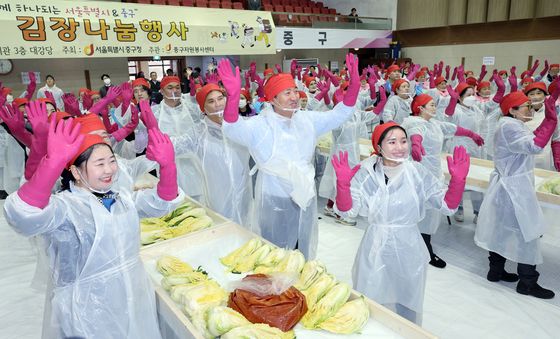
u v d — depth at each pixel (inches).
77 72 366.3
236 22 304.2
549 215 148.7
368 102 214.1
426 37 467.2
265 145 87.2
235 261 70.5
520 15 390.0
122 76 390.3
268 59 457.1
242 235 81.0
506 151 99.3
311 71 323.0
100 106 122.1
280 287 55.4
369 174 74.7
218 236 82.1
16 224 44.2
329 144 173.2
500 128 100.6
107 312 53.9
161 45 271.0
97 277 52.9
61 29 233.1
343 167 69.5
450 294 106.4
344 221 154.6
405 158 73.8
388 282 77.2
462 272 117.2
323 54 500.7
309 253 99.6
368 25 454.9
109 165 51.2
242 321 50.6
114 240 52.6
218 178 105.1
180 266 67.5
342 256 129.6
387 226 75.0
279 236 95.1
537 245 100.8
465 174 69.9
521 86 282.7
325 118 93.5
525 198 99.1
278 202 92.0
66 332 52.5
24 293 107.4
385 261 75.8
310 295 56.3
